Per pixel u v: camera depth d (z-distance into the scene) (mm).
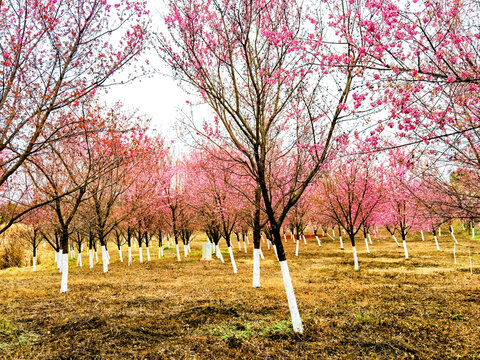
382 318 8633
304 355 6281
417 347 6637
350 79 7352
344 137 7387
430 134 5430
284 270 7676
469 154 7211
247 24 7457
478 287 12383
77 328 7902
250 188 15672
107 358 6141
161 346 6805
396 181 8977
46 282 16625
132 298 11562
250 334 7453
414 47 4875
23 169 11008
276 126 9539
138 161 12516
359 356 6223
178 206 26438
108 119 10180
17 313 9398
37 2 6000
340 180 19969
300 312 9383
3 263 29906
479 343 6723
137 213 22531
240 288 13305
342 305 10188
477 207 7273
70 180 14508
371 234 47562
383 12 4906
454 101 5363
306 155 8523
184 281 15641
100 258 38094
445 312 9062
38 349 6551
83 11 6484
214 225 22406
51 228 21391
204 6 7539
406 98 5109
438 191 7953
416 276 15719
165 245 50531
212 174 16797
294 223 29531
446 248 29453
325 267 20297
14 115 6160
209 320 8648
